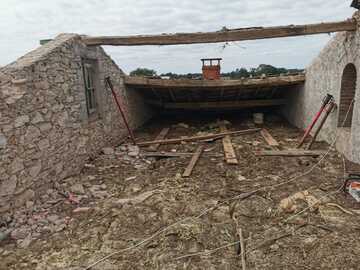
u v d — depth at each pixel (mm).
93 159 7324
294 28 6496
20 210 4496
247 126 10984
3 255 3611
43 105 5227
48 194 5207
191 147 8523
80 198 5184
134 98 11016
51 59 5512
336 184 5309
